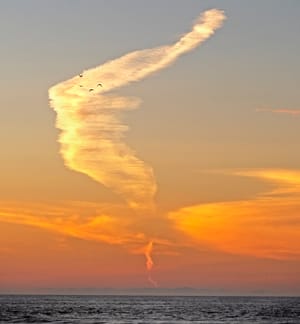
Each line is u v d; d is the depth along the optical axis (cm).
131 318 18800
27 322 16425
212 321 17675
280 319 18838
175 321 17575
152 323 16575
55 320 17250
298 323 16938
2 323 16025
